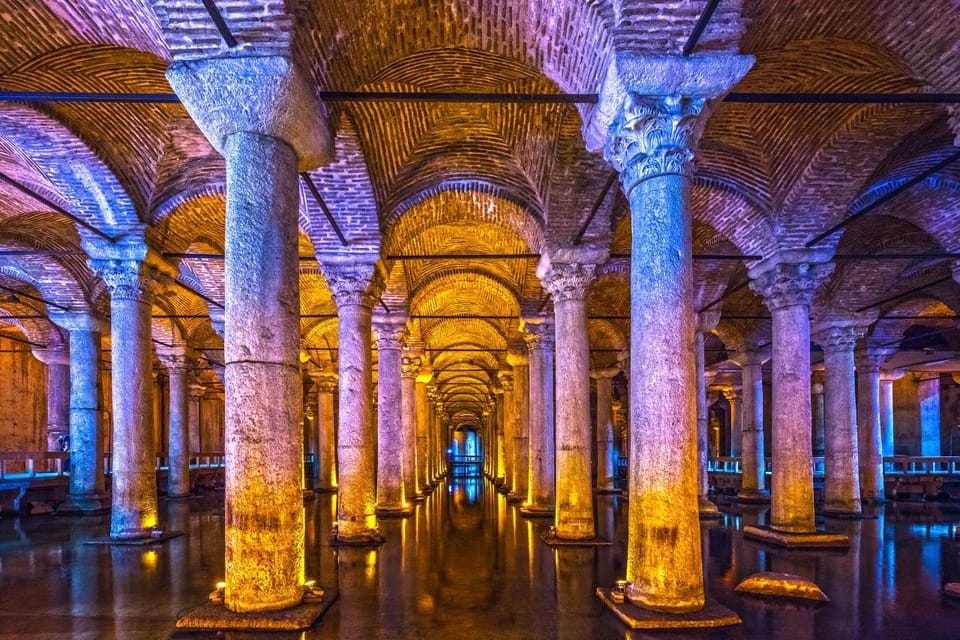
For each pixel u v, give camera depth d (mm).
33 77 7602
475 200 11461
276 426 5418
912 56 6941
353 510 10398
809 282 10523
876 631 5582
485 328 22953
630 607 5754
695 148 5844
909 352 20484
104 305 16031
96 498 15250
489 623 5758
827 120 9219
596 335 22188
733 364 24266
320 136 6027
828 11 6641
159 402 28047
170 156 10180
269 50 5273
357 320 10484
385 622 5789
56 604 6516
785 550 9719
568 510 10422
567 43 6406
